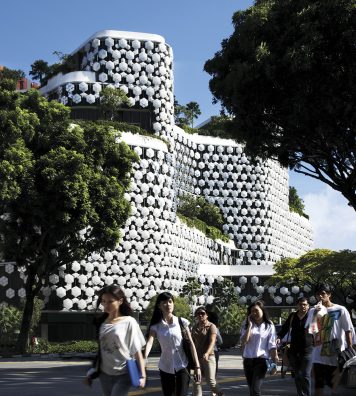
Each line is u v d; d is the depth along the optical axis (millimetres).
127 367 8430
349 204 27125
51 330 83000
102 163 52875
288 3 25109
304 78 24312
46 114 52406
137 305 80312
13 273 76062
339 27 23656
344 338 13305
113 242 52906
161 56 94562
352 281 69625
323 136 25719
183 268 89812
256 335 13336
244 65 25094
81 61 96625
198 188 127438
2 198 47656
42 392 18953
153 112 93625
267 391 19047
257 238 131125
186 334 11609
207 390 19266
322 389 13414
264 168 133500
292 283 73188
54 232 50406
